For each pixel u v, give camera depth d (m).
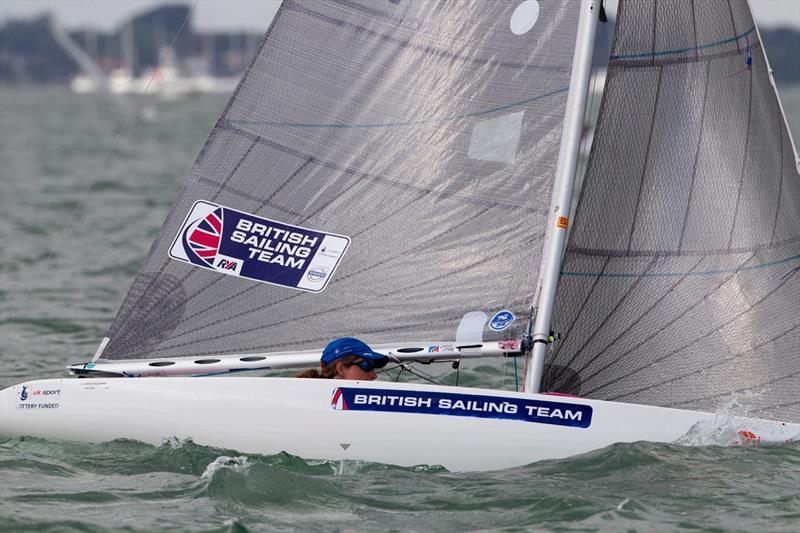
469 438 29.45
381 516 25.77
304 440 29.78
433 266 30.55
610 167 31.34
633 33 31.22
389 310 30.69
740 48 31.36
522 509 26.11
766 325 30.88
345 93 31.38
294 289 31.22
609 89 31.31
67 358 44.91
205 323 31.50
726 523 25.14
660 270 31.06
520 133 30.23
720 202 31.20
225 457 29.08
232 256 31.48
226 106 31.59
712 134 31.28
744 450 29.75
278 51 31.55
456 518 25.62
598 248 31.22
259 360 31.23
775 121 31.69
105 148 174.88
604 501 26.47
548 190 29.94
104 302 55.62
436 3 30.98
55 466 29.34
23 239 75.38
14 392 31.94
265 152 31.55
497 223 30.23
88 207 94.50
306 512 26.00
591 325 31.06
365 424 29.66
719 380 30.66
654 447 29.61
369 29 31.34
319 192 31.33
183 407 30.61
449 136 30.70
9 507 26.08
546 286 29.80
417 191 30.81
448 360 30.56
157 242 31.61
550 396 29.81
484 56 30.59
